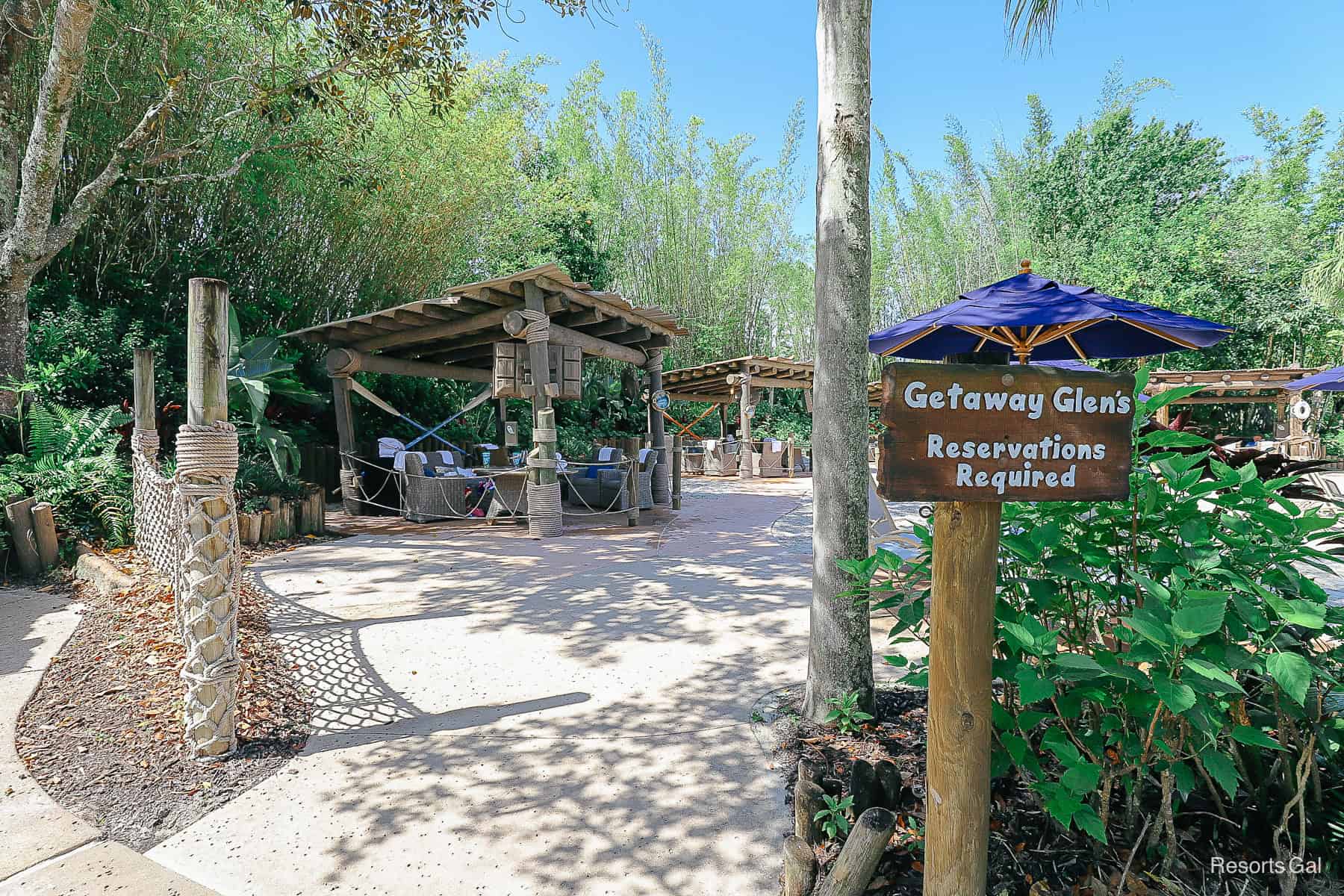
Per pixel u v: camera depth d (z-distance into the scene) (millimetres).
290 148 8953
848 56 2750
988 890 1900
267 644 3941
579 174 19844
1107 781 1982
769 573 5883
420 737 2949
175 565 3791
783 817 2367
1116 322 3955
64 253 8625
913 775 2492
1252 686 2230
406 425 12016
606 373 19703
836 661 2914
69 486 5895
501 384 8141
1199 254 20406
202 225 9891
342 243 11023
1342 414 21656
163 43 7793
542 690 3426
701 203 22312
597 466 9859
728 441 18484
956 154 24359
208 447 2717
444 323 8680
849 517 2875
